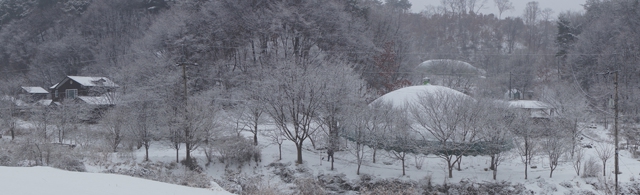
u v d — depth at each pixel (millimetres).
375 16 69125
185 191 13281
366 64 56688
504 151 32938
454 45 109062
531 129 32281
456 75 67250
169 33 53562
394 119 33500
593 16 76375
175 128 33250
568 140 32312
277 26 50344
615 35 61875
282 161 34125
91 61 72562
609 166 32094
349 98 35156
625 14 64688
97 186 12109
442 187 29531
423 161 33781
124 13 82188
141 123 36250
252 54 55250
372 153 35281
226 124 36406
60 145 35844
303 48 52188
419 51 93188
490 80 65875
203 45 52469
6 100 53031
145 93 41875
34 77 74500
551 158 30406
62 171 14562
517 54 85688
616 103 29812
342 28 54156
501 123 31844
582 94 50375
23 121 54375
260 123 38500
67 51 76188
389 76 58688
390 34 68688
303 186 29266
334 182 30906
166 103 39406
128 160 33344
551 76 72250
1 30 92312
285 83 34906
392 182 30328
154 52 53781
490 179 30250
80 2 89812
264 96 35750
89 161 32156
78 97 51719
